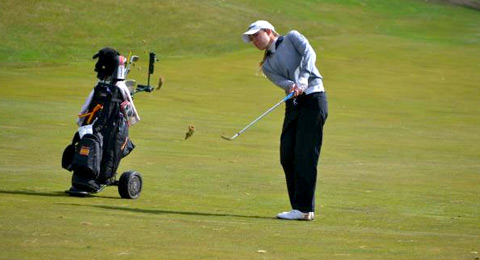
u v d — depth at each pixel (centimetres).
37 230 2011
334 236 2177
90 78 8481
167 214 2464
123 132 2867
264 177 3600
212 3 12550
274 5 13125
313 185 2519
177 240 1981
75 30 10675
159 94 7669
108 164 2828
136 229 2111
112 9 11550
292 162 2561
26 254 1727
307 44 2534
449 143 5534
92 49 10094
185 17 11669
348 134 5869
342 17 13162
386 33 12488
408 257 1881
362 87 8819
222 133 5509
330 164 4244
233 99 7675
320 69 9681
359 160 4466
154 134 5222
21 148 4184
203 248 1892
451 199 3120
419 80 9375
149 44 10500
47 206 2461
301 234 2186
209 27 11419
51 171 3425
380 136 5819
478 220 2612
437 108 7775
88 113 2858
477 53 11281
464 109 7794
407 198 3125
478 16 14300
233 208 2712
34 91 7400
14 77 8288
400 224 2486
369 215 2670
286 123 2562
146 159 4081
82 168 2775
